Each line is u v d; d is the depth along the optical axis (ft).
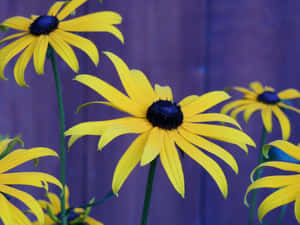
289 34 2.22
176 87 2.21
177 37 2.19
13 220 1.37
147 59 2.17
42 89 2.11
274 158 1.72
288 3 2.21
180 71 2.20
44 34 1.60
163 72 2.19
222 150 1.51
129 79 1.58
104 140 1.47
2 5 2.02
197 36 2.21
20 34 1.61
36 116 2.12
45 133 2.13
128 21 2.14
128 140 2.20
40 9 2.05
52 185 2.14
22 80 1.57
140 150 1.49
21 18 1.65
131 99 1.56
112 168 2.20
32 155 1.47
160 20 2.17
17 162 1.46
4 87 2.08
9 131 2.10
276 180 1.44
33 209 1.39
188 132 1.53
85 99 2.14
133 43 2.15
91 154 2.18
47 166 2.14
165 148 1.49
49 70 2.10
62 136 1.58
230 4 2.21
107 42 2.12
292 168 1.46
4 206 1.38
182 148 1.50
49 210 1.61
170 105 1.54
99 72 2.12
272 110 1.88
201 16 2.20
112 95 1.54
